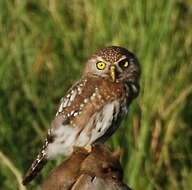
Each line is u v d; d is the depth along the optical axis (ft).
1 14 50.14
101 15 47.50
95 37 47.21
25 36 49.26
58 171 25.62
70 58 47.98
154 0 46.11
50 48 48.60
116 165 25.61
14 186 42.60
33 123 45.70
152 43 45.32
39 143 45.03
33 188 41.75
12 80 47.67
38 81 47.60
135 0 46.26
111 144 42.34
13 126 45.73
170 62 45.65
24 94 46.88
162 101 44.62
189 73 46.42
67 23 49.57
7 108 46.34
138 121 43.55
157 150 43.96
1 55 48.24
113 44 45.85
